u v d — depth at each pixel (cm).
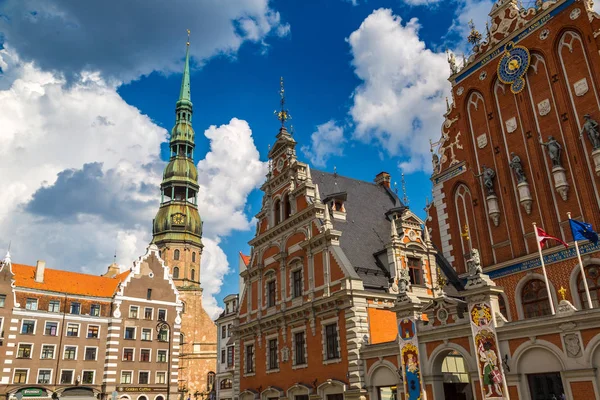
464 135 3650
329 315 3272
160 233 10394
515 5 3456
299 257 3691
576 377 2020
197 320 9706
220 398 6388
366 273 3372
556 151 2975
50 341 6150
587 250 2736
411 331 2728
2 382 5675
